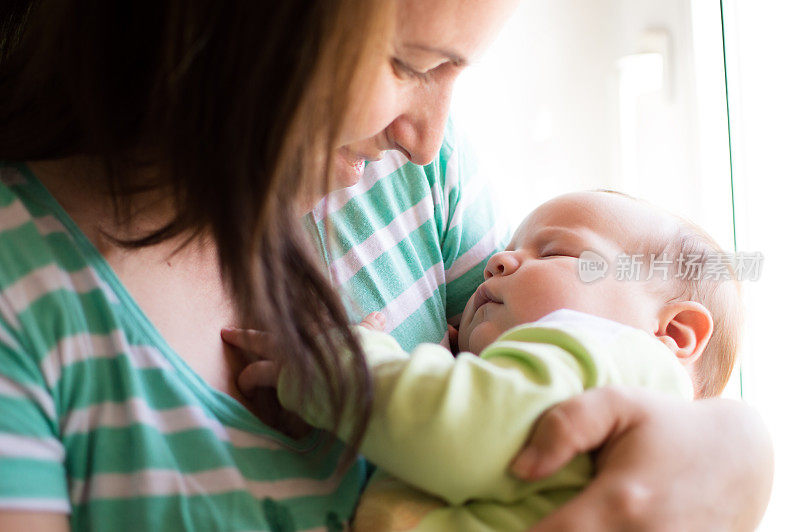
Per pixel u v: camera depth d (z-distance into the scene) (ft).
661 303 3.15
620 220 3.23
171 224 2.12
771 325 3.65
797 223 3.63
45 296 2.00
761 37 3.76
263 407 2.36
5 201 2.07
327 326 2.27
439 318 3.19
